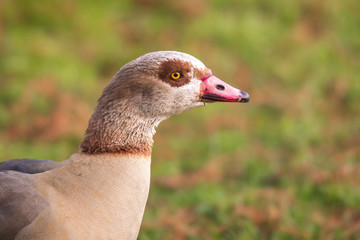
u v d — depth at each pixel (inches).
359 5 795.4
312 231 306.8
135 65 217.6
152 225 325.4
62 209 195.2
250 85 605.0
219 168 430.9
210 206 341.1
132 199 203.6
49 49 582.6
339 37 725.9
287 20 733.3
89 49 617.9
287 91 591.8
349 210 325.4
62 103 506.9
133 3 707.4
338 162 395.2
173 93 222.2
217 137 485.4
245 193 359.9
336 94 576.4
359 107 545.6
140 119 215.5
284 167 400.8
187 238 314.8
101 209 197.3
